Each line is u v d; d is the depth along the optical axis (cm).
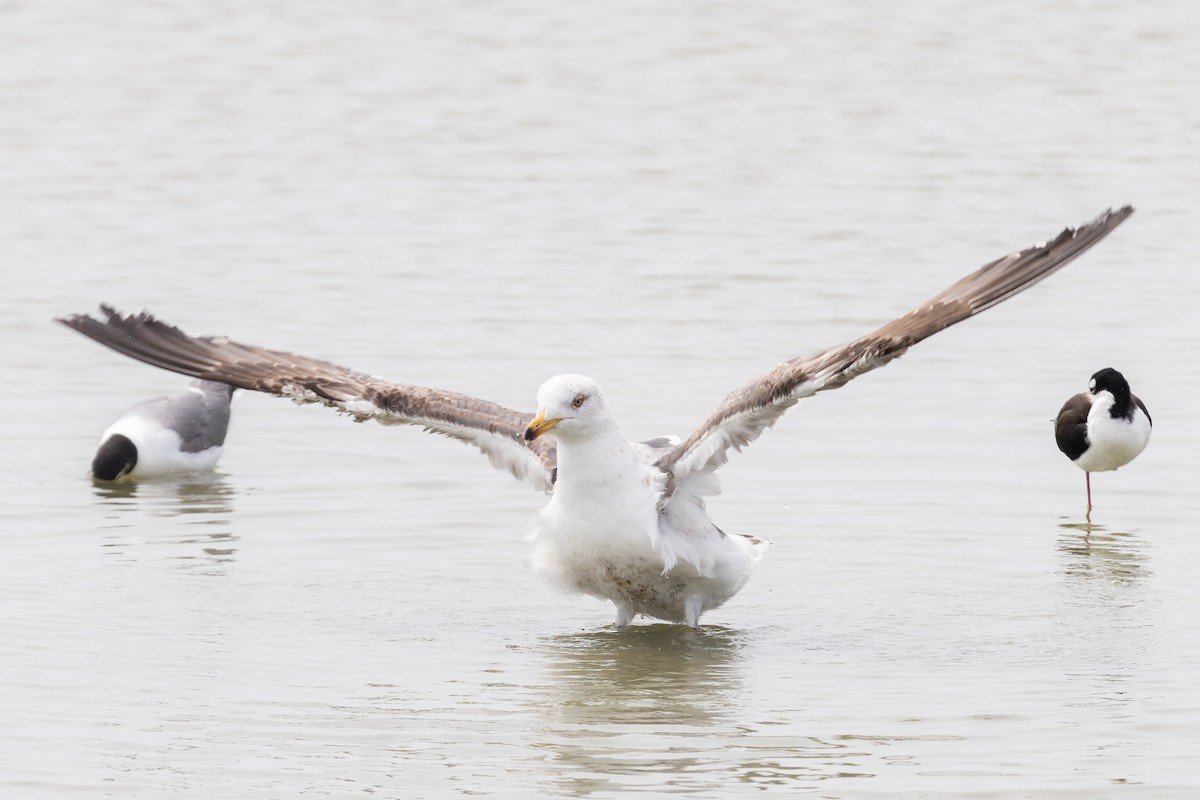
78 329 1220
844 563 1449
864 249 2675
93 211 2961
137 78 4022
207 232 2823
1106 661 1200
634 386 1966
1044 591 1370
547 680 1179
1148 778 984
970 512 1590
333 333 2219
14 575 1400
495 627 1306
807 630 1293
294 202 3034
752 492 1645
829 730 1070
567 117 3691
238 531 1545
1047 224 2814
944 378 2056
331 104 3816
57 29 4462
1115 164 3238
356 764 1013
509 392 1948
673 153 3388
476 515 1589
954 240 2719
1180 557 1459
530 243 2744
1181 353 2136
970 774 991
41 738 1047
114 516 1592
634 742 1052
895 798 958
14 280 2506
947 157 3316
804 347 2147
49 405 1962
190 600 1345
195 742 1045
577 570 1261
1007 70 4056
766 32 4466
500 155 3388
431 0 4853
